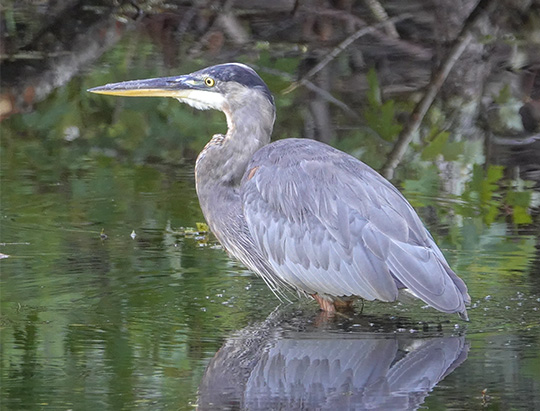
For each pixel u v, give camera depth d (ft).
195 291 34.94
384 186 33.27
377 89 58.39
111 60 68.54
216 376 27.09
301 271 33.27
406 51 71.87
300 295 35.14
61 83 64.54
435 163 53.31
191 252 39.81
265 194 34.27
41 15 74.74
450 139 57.06
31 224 43.62
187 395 25.86
